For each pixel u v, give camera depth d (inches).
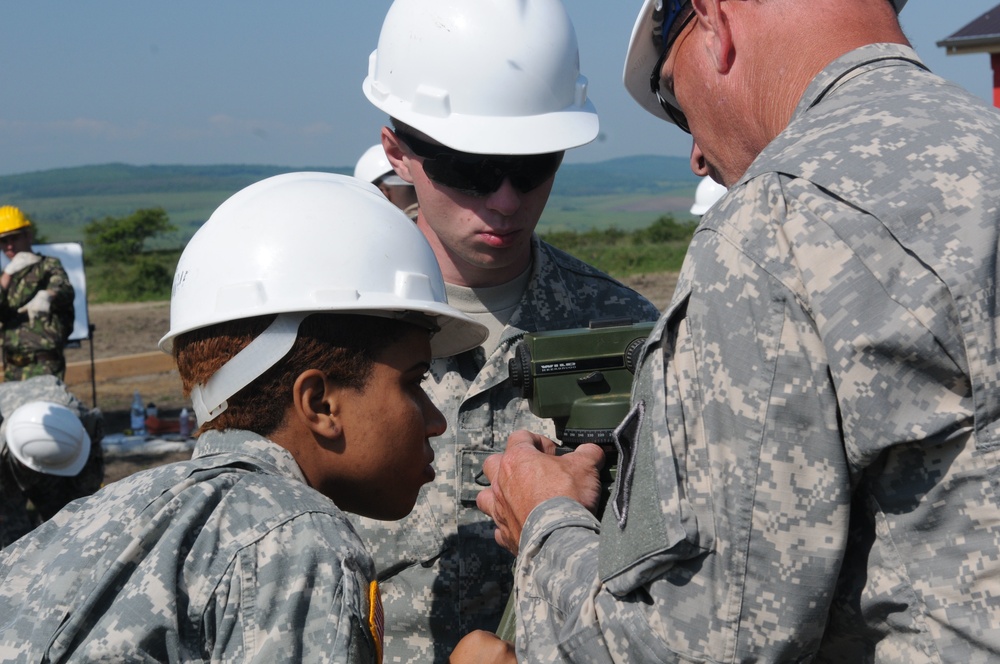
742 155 73.4
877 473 57.8
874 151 59.2
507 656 79.6
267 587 61.9
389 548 104.2
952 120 60.3
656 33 83.5
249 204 77.0
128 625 60.2
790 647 59.2
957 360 55.2
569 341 88.5
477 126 103.3
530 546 75.0
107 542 63.7
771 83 69.2
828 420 57.8
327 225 75.4
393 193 183.0
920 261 55.9
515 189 103.0
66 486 233.0
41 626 61.5
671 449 61.1
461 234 104.5
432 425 80.4
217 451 72.2
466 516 104.0
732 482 59.4
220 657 61.0
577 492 79.7
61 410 225.6
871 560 59.0
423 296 77.3
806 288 57.9
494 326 109.7
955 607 56.0
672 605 61.0
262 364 71.7
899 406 55.7
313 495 68.2
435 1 107.5
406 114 105.6
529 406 100.3
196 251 76.8
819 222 57.9
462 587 103.6
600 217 7623.0
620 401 85.4
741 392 59.3
